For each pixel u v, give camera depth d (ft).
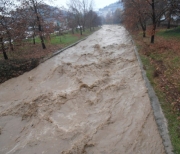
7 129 21.09
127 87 28.22
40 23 55.26
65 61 45.80
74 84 31.01
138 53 45.98
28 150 17.75
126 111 22.45
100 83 30.17
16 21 43.96
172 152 15.03
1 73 34.78
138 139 17.84
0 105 26.32
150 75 30.58
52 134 19.49
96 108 23.65
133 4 66.69
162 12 53.88
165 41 55.11
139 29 101.19
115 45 62.08
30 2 52.47
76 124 20.76
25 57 46.91
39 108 24.30
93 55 50.47
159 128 18.08
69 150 17.19
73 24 118.52
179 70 30.76
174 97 22.77
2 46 41.22
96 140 18.22
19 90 30.76
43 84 32.45
